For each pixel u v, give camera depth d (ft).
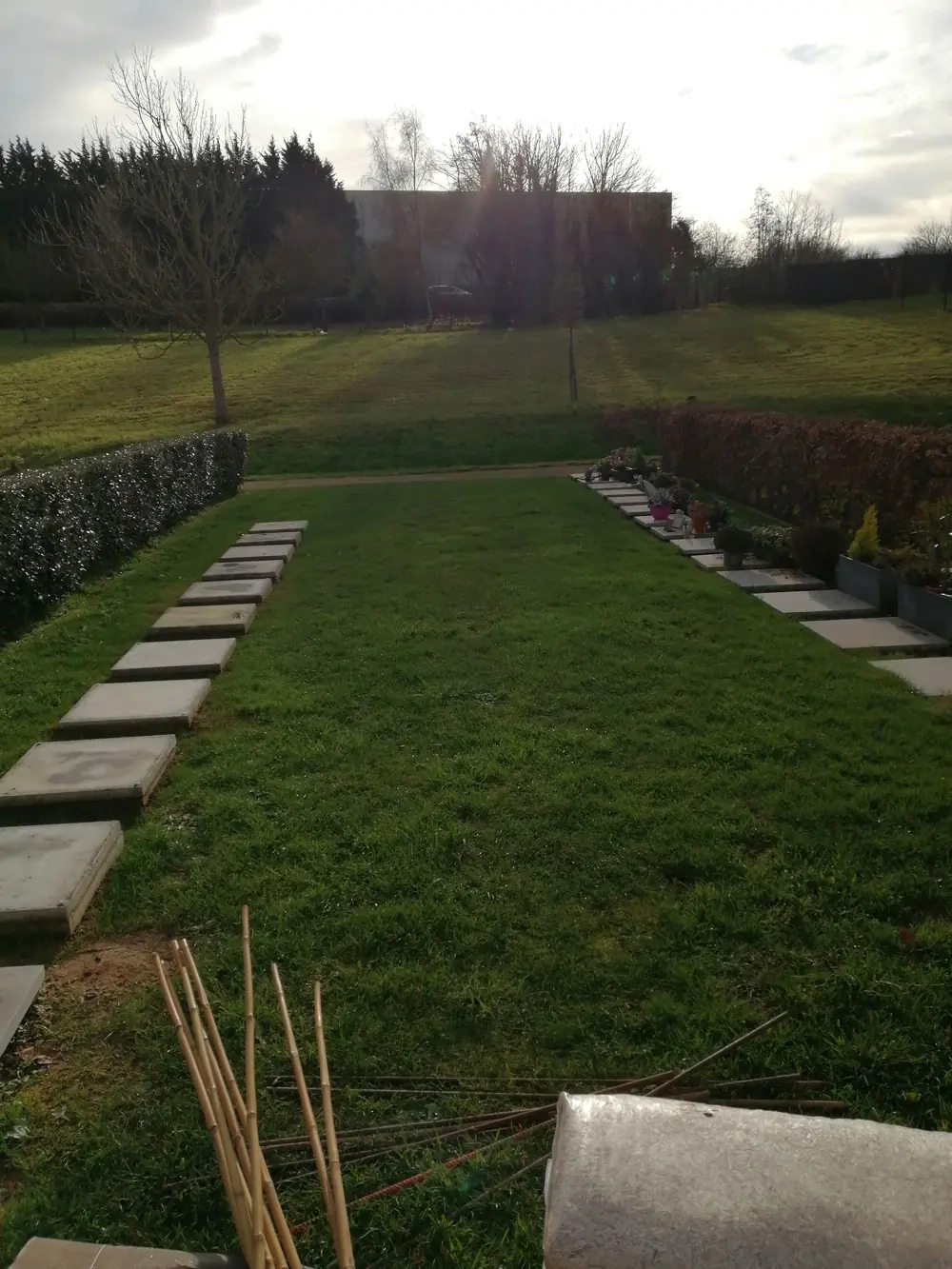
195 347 121.60
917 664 19.16
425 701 17.90
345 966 9.98
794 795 13.43
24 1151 7.80
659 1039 8.79
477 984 9.59
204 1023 8.73
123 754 15.14
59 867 11.57
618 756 15.03
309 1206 7.15
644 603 24.71
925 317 113.09
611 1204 4.75
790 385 78.13
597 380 87.86
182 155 76.38
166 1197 7.29
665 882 11.41
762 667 19.10
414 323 150.20
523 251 134.92
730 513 37.45
